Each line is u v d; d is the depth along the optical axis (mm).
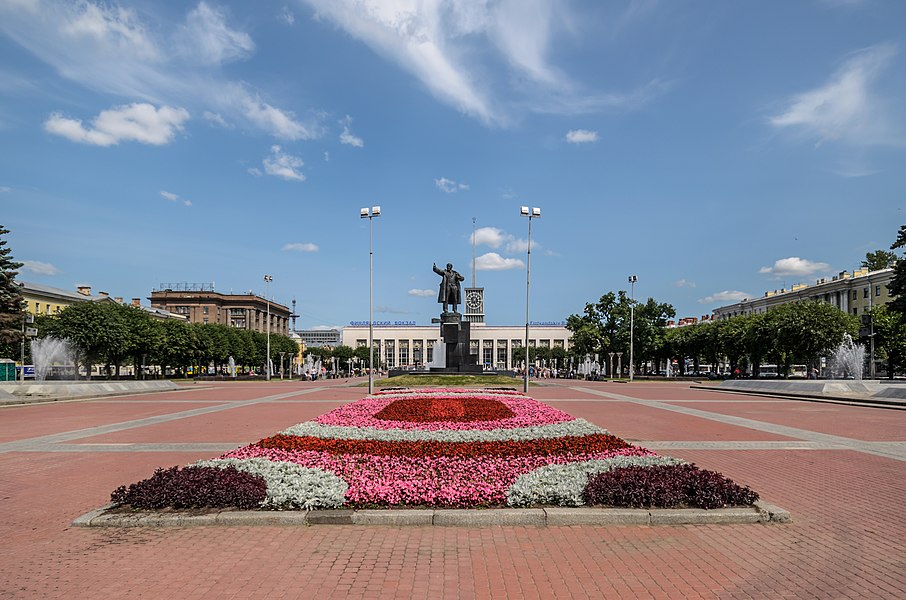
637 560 7227
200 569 6949
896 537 8070
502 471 10398
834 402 32594
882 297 86938
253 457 11367
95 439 17594
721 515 8688
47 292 80188
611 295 78125
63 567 7023
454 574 6793
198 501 8961
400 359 159875
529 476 9961
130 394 41594
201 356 84938
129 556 7375
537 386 48156
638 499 9000
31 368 63219
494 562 7164
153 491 9125
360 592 6312
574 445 12625
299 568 6980
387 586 6465
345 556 7363
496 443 13125
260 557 7328
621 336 76625
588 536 8125
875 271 93500
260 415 25188
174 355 76688
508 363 158625
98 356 58719
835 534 8203
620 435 18047
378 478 9898
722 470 12555
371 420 17188
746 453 14781
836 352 57031
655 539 7996
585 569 6941
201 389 49375
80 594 6254
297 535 8164
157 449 15602
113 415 25609
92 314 55938
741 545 7754
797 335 58375
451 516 8609
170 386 48406
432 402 21766
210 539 7996
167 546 7734
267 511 8867
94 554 7453
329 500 8969
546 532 8297
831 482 11391
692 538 8039
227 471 10016
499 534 8203
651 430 19391
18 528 8555
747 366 88188
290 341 120062
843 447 15773
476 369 49906
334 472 10281
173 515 8711
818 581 6578
